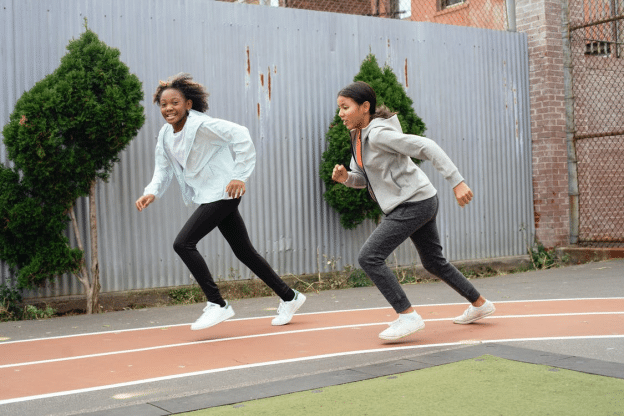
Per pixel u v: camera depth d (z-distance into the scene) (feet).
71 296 22.15
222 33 25.20
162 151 16.81
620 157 35.01
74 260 21.08
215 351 14.76
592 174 34.04
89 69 20.86
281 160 26.22
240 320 19.24
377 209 25.89
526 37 33.73
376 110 14.51
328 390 10.72
